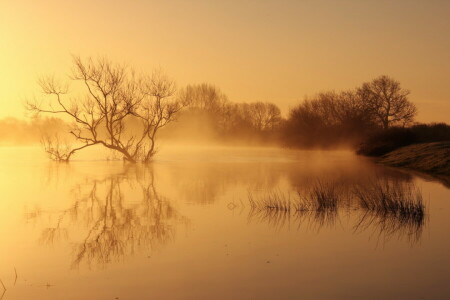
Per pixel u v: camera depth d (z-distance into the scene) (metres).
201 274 13.27
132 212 22.44
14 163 50.72
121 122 52.62
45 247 16.20
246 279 12.84
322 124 88.56
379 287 12.22
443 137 67.75
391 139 66.94
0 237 17.58
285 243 16.58
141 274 13.30
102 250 15.77
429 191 28.27
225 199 26.31
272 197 26.66
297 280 12.75
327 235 17.75
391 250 15.68
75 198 26.78
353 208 23.20
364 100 89.31
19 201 25.67
